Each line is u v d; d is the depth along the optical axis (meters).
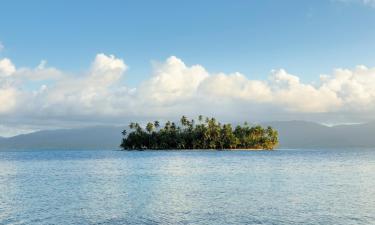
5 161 159.12
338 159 155.50
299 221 35.66
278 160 147.75
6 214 39.91
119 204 45.09
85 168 109.38
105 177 79.94
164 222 35.94
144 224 35.22
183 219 37.00
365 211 39.72
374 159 154.38
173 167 110.06
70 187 62.09
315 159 155.88
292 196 49.75
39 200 48.62
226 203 44.97
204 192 54.31
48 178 78.44
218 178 74.81
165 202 46.12
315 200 46.47
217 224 35.00
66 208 42.88
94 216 38.69
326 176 77.19
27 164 134.12
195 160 151.12
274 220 36.16
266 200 46.78
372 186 59.84
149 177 79.00
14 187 62.66
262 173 85.56
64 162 146.50
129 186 62.78
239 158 167.88
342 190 55.19
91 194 53.53
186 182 67.94
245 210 40.78
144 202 46.31
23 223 36.06
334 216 37.50
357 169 95.81
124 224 35.28
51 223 35.94
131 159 165.38
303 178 73.19
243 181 68.56
